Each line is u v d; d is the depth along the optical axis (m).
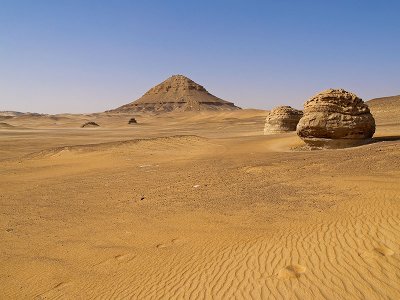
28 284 7.23
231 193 12.97
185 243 8.45
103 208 12.70
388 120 47.69
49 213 12.54
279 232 8.19
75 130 82.94
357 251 6.58
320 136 22.47
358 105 22.06
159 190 14.88
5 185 18.67
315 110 22.41
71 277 7.36
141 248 8.48
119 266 7.62
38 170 23.78
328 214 8.88
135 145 32.38
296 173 15.12
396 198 9.20
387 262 6.04
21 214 12.61
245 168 17.61
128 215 11.46
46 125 125.38
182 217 10.59
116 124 125.44
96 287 6.80
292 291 5.64
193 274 6.74
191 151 29.72
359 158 16.20
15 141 48.47
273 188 12.91
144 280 6.82
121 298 6.27
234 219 9.76
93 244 9.10
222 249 7.71
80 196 15.02
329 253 6.68
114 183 17.53
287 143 27.86
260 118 103.69
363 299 5.23
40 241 9.66
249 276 6.31
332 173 14.05
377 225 7.55
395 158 14.94
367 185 11.05
